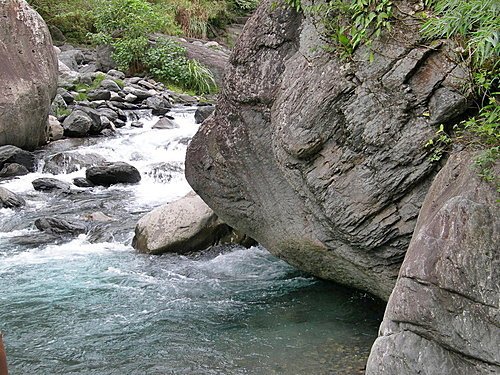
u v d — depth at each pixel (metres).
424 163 4.12
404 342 3.33
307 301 5.70
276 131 4.84
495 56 3.82
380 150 4.27
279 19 5.04
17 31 11.73
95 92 14.95
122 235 7.76
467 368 3.11
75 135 12.58
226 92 5.46
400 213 4.30
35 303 5.86
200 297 5.93
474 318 3.07
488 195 3.26
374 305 5.51
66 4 21.44
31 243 7.67
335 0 4.55
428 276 3.22
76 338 5.13
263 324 5.27
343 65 4.43
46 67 11.89
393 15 4.22
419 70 4.11
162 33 21.31
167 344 4.98
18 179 10.45
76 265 6.89
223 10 25.28
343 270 5.14
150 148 12.06
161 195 9.74
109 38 18.44
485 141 3.77
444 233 3.24
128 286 6.24
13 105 11.20
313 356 4.69
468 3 3.54
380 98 4.24
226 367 4.58
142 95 15.67
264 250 7.12
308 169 4.63
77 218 8.44
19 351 4.93
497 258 3.05
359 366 4.50
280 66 5.00
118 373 4.57
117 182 10.37
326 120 4.48
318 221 4.97
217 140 5.66
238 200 5.71
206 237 7.15
